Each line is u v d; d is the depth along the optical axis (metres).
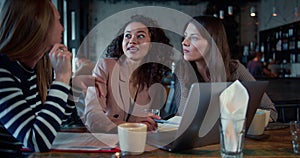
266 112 1.33
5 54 1.14
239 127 0.98
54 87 1.11
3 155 1.16
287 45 7.15
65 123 1.44
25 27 1.14
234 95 0.99
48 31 1.17
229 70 1.90
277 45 7.57
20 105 1.06
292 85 5.00
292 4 6.77
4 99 1.06
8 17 1.14
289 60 7.18
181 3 8.15
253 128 1.29
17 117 1.04
